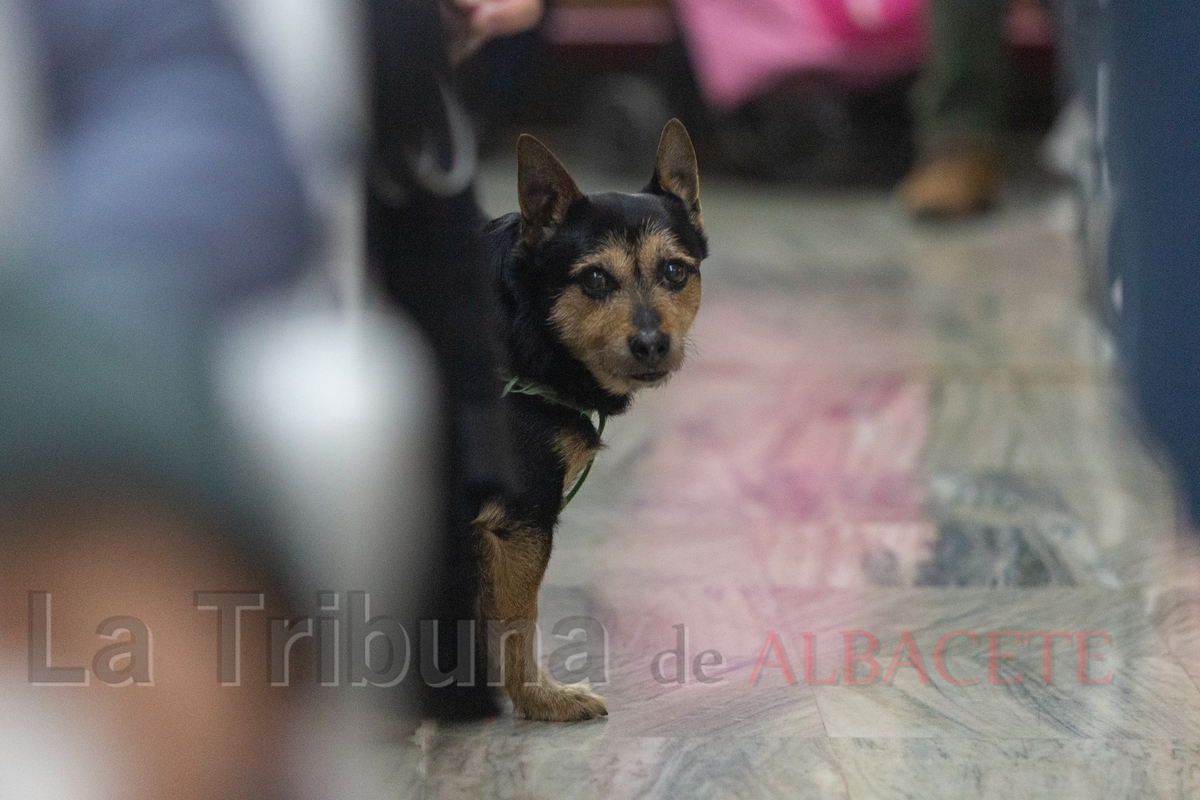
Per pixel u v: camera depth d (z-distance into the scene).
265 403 1.48
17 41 1.47
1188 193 2.52
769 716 3.17
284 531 1.49
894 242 9.58
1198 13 2.46
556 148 12.30
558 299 2.99
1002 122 10.25
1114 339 3.07
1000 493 5.05
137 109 1.48
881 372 6.68
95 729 1.47
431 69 2.24
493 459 2.61
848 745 3.02
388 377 1.75
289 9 1.60
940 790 2.81
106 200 1.44
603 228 3.02
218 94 1.51
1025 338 7.20
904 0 9.66
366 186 1.96
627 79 11.12
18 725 1.44
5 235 1.43
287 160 1.55
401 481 1.79
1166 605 3.96
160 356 1.41
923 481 5.20
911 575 4.23
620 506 4.89
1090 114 4.30
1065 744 3.04
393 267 2.22
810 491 5.08
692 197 3.30
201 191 1.47
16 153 1.45
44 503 1.39
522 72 3.63
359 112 1.80
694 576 4.19
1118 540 4.55
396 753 2.88
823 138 10.84
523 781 2.81
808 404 6.22
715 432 5.84
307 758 1.63
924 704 3.26
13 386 1.39
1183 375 2.58
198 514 1.43
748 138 10.91
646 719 3.15
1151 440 2.77
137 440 1.39
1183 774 2.90
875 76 9.99
